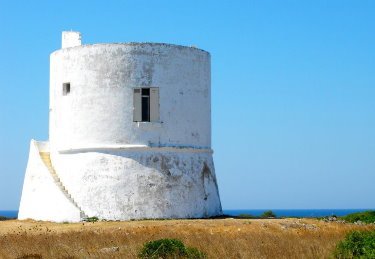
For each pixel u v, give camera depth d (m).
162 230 30.08
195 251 21.94
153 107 37.59
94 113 37.69
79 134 38.03
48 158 40.69
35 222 38.03
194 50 39.38
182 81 38.53
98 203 36.69
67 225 35.03
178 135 38.19
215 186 40.91
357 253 21.36
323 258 20.94
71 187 37.81
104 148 37.34
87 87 37.91
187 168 38.34
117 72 37.47
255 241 24.98
